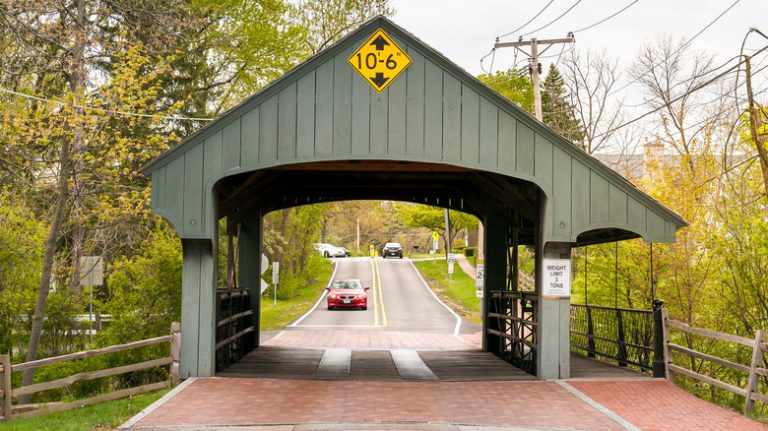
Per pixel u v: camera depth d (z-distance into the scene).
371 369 14.40
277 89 12.51
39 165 16.97
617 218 12.76
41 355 17.70
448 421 9.21
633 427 8.95
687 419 9.50
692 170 16.56
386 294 45.53
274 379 12.59
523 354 14.53
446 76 12.66
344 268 61.88
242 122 12.51
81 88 15.78
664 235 12.77
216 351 13.53
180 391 11.23
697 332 11.75
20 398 15.73
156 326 15.95
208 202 12.43
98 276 19.09
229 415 9.49
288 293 45.66
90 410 10.56
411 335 25.50
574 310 18.98
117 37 17.81
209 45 26.34
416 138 12.55
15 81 17.03
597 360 16.27
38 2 15.55
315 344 21.34
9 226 18.27
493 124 12.66
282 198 19.23
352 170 14.15
